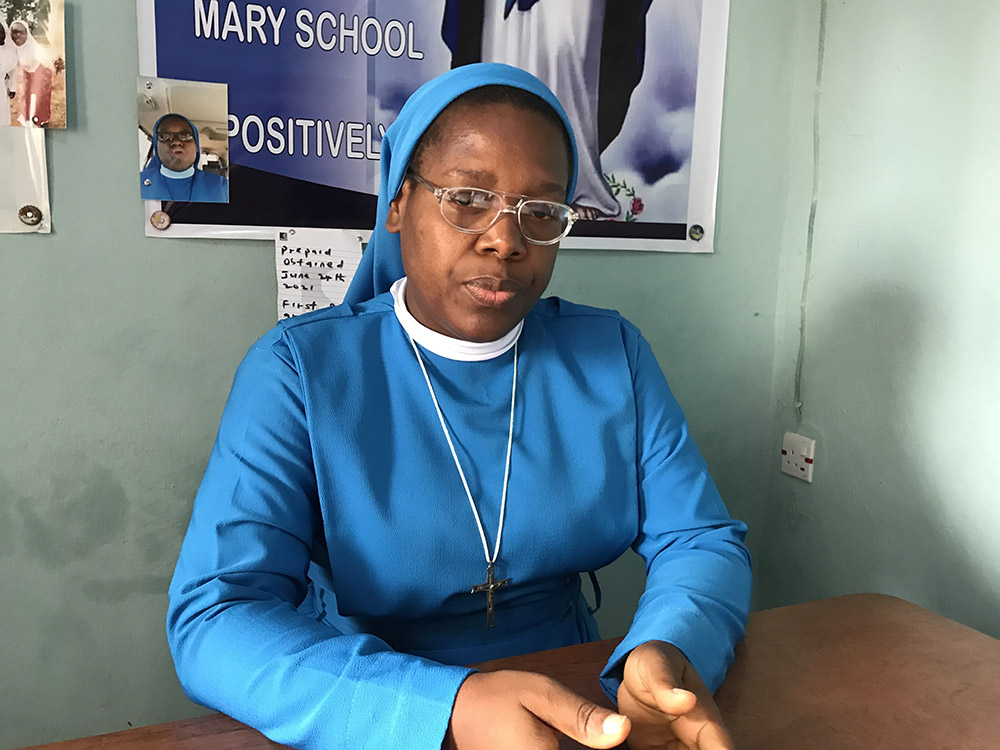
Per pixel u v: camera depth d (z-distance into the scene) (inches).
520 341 36.8
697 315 60.8
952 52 48.0
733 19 57.2
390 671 23.0
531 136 30.2
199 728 24.5
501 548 32.7
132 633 47.6
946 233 49.1
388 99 48.0
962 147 47.8
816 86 58.4
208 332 46.4
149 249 44.2
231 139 44.8
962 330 48.4
